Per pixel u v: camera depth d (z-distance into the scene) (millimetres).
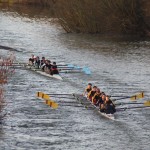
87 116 76562
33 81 98000
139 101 85875
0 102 77125
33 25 182250
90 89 86250
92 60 120062
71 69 109188
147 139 67812
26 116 75625
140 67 112438
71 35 160750
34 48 135875
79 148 64125
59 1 167750
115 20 163375
